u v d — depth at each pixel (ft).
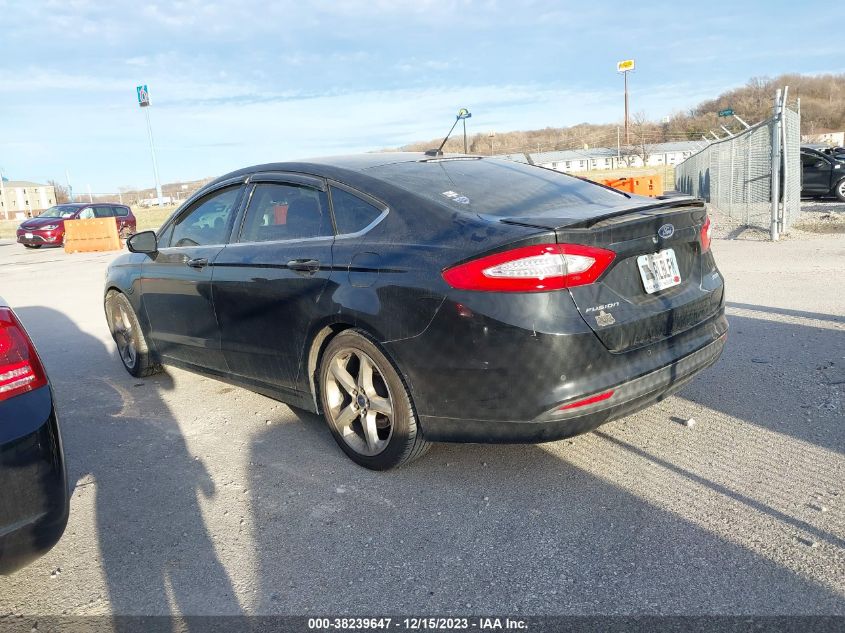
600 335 9.05
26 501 7.34
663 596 7.44
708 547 8.28
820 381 13.66
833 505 9.01
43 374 7.90
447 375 9.46
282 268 11.69
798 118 43.52
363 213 11.02
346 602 7.75
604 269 9.19
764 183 40.11
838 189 60.08
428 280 9.48
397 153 13.29
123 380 17.69
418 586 7.95
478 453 11.45
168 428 13.82
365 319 10.21
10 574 8.25
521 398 8.99
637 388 9.43
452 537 8.96
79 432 13.88
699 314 10.78
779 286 23.80
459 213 10.05
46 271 45.50
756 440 11.16
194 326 14.33
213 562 8.76
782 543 8.25
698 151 76.13
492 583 7.91
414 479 10.69
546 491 10.00
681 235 10.43
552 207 10.53
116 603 8.03
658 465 10.54
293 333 11.66
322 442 12.52
